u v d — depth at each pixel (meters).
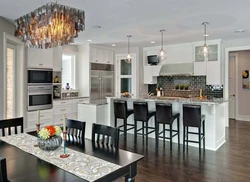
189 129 4.52
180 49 6.85
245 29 4.96
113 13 3.79
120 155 1.96
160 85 7.68
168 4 3.36
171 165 3.42
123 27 4.78
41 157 1.91
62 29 3.14
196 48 6.57
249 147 4.33
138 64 7.49
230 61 7.86
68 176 1.54
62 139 2.14
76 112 6.77
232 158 3.71
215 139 4.20
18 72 5.09
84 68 7.22
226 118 6.34
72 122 2.65
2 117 4.12
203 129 4.09
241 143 4.62
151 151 4.11
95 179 1.50
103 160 1.84
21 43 5.00
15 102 5.04
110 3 3.30
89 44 7.02
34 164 1.75
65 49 7.01
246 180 2.88
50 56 5.99
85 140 2.44
